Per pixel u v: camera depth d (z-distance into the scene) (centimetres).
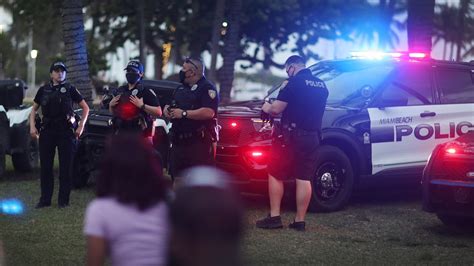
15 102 1681
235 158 1195
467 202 1039
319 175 1212
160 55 6062
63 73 1217
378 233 1098
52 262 884
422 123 1328
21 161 1656
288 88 1064
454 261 936
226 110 1264
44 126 1218
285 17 5375
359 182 1271
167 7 5344
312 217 1195
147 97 1118
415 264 916
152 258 462
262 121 1165
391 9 5850
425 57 1380
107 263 848
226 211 361
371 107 1281
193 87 1055
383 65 1336
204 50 5616
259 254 944
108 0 5222
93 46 5166
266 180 1177
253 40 5597
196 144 1051
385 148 1284
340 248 992
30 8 3950
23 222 1108
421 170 1323
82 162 1412
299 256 941
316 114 1077
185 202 367
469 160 1040
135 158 473
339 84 1327
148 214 467
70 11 1998
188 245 362
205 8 5338
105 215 467
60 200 1233
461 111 1380
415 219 1212
